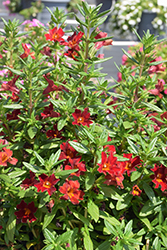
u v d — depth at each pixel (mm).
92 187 2100
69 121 2096
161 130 2131
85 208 2080
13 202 2227
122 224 2113
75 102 2193
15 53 2801
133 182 2289
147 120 2246
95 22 2039
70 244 2076
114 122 2561
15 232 2246
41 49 2621
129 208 2518
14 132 2340
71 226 2291
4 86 2127
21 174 2129
